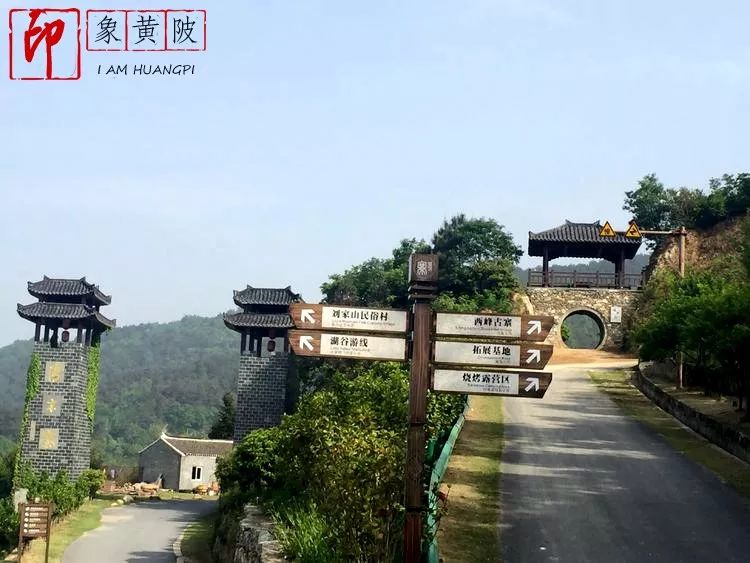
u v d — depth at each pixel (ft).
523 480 79.20
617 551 57.26
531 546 57.88
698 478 82.17
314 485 64.08
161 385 613.52
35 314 204.03
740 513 68.54
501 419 119.75
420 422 38.68
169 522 182.19
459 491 73.51
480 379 39.17
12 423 538.88
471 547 57.06
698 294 137.69
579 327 460.55
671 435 109.50
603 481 79.82
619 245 237.25
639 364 177.99
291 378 203.10
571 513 67.31
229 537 105.29
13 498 174.91
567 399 143.23
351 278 245.65
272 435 129.80
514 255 266.98
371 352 39.58
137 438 517.14
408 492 38.47
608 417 124.77
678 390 141.08
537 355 39.34
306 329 39.58
